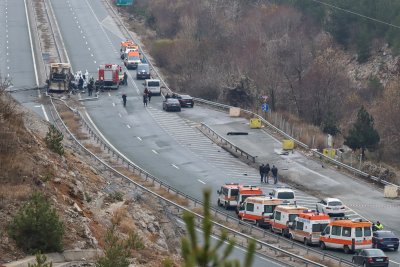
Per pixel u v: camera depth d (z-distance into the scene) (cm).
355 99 17675
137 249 6059
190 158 13188
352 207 10906
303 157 13488
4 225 5475
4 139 6750
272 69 18875
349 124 16650
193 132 14938
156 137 14425
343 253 8712
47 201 5803
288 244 8862
